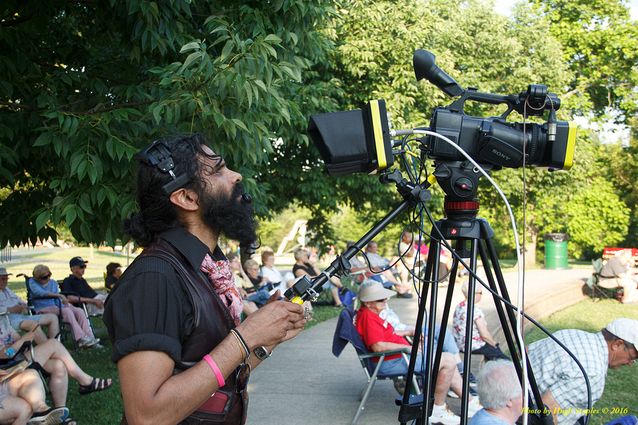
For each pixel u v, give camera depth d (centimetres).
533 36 1923
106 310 153
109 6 445
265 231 3488
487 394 290
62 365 495
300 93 761
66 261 3117
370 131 202
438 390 470
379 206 1286
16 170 471
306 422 514
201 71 388
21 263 2945
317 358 770
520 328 190
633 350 353
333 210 1279
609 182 2423
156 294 150
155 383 143
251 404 567
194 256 162
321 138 204
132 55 462
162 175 165
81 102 471
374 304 520
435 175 218
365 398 510
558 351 335
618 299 1355
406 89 1175
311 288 184
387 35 1153
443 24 1487
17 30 459
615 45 2453
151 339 144
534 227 2430
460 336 574
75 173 398
